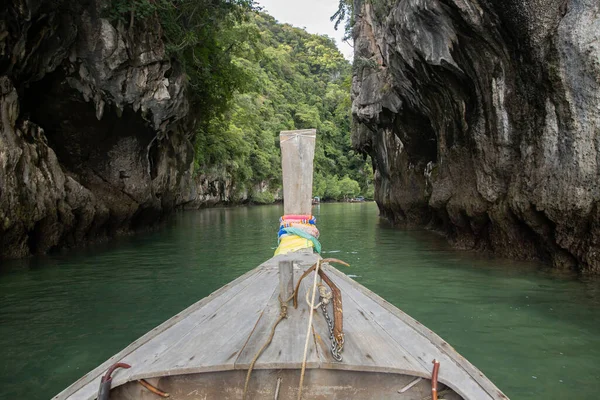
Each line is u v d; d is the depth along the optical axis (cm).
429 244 1066
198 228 1648
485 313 494
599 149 609
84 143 1203
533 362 367
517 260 795
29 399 321
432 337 271
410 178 1538
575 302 522
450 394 230
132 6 1048
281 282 289
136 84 1140
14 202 817
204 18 1399
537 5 659
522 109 745
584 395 314
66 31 987
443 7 793
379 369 226
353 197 6356
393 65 1195
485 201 843
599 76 602
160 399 237
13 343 425
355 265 798
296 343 246
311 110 6894
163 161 1588
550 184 677
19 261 846
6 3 803
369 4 1570
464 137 936
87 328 467
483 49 781
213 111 2125
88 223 1080
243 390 226
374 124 1677
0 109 830
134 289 633
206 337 267
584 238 657
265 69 6862
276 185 5488
